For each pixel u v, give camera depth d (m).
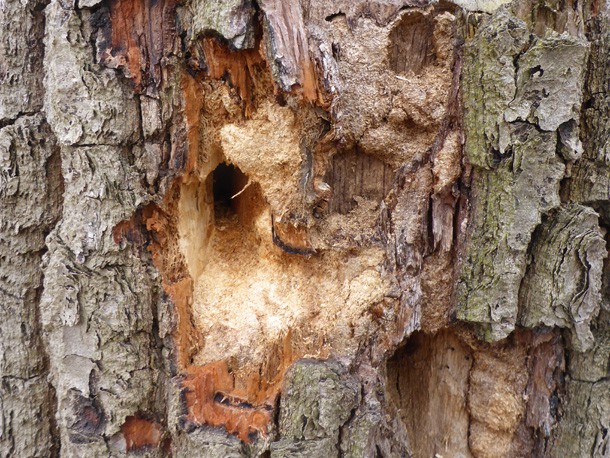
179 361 0.17
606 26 0.17
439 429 0.20
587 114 0.18
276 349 0.17
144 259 0.16
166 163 0.16
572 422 0.18
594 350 0.18
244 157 0.16
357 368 0.16
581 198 0.18
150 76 0.16
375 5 0.17
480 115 0.16
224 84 0.16
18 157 0.17
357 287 0.17
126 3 0.15
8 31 0.17
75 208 0.16
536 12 0.17
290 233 0.17
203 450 0.16
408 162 0.17
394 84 0.17
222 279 0.18
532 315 0.17
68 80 0.15
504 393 0.19
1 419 0.18
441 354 0.20
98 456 0.17
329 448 0.16
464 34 0.17
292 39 0.15
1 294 0.18
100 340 0.16
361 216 0.18
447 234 0.17
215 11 0.15
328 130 0.16
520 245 0.17
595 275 0.17
